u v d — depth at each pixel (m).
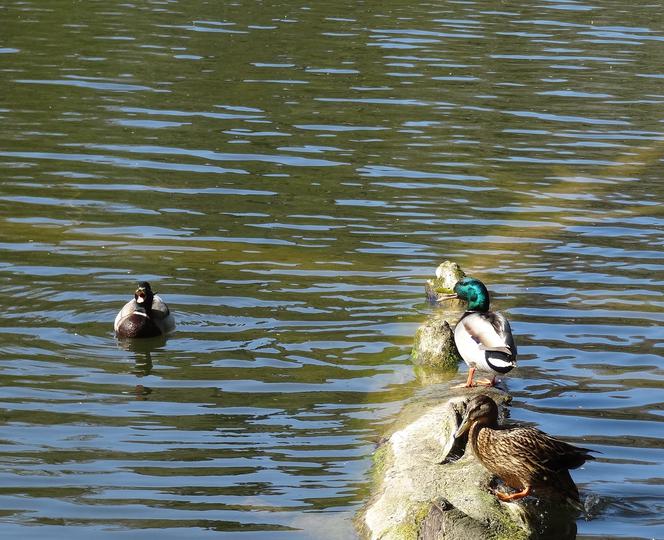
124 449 11.86
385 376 13.80
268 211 19.55
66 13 33.44
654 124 25.73
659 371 14.00
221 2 35.94
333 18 34.31
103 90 26.19
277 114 25.09
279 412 12.82
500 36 33.09
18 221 18.70
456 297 14.70
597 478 11.27
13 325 15.04
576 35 33.69
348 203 20.14
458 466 11.12
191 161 21.98
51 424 12.40
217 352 14.46
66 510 10.59
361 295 16.30
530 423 12.46
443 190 21.05
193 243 18.06
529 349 14.57
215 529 10.32
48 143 22.59
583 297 16.39
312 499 10.91
